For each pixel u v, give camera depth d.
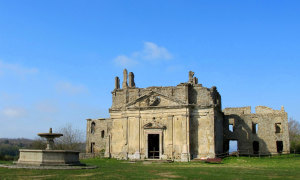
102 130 80.25
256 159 53.56
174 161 55.62
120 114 63.50
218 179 26.59
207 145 56.75
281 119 67.25
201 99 58.91
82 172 29.89
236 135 68.75
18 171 29.30
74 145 91.12
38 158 34.38
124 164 47.00
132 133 60.97
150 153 63.12
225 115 70.00
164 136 58.75
